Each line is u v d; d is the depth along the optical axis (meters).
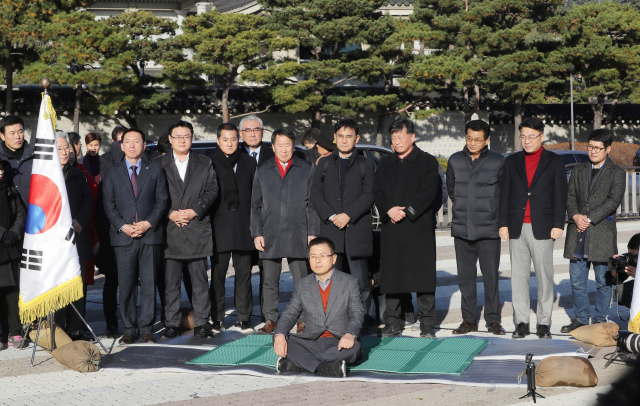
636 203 14.98
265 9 25.45
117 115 23.59
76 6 21.84
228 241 6.30
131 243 5.88
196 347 5.79
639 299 4.92
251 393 4.54
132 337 6.00
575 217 5.96
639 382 4.63
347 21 23.52
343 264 6.48
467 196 6.14
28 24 20.34
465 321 6.25
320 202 6.05
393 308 6.15
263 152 7.09
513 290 5.99
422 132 28.62
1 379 4.95
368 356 5.37
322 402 4.34
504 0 26.44
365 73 24.34
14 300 5.87
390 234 6.03
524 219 5.89
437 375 4.83
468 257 6.22
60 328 5.52
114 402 4.41
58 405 4.36
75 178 5.97
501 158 6.09
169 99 23.38
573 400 4.32
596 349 5.43
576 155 14.84
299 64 23.56
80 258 5.93
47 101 5.46
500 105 29.73
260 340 5.89
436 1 26.73
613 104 31.59
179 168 6.22
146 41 22.88
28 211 5.40
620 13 29.00
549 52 28.81
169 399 4.45
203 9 33.25
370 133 27.77
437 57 24.69
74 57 20.20
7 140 5.85
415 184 6.00
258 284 8.62
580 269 6.05
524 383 4.63
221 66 22.17
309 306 5.08
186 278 6.82
